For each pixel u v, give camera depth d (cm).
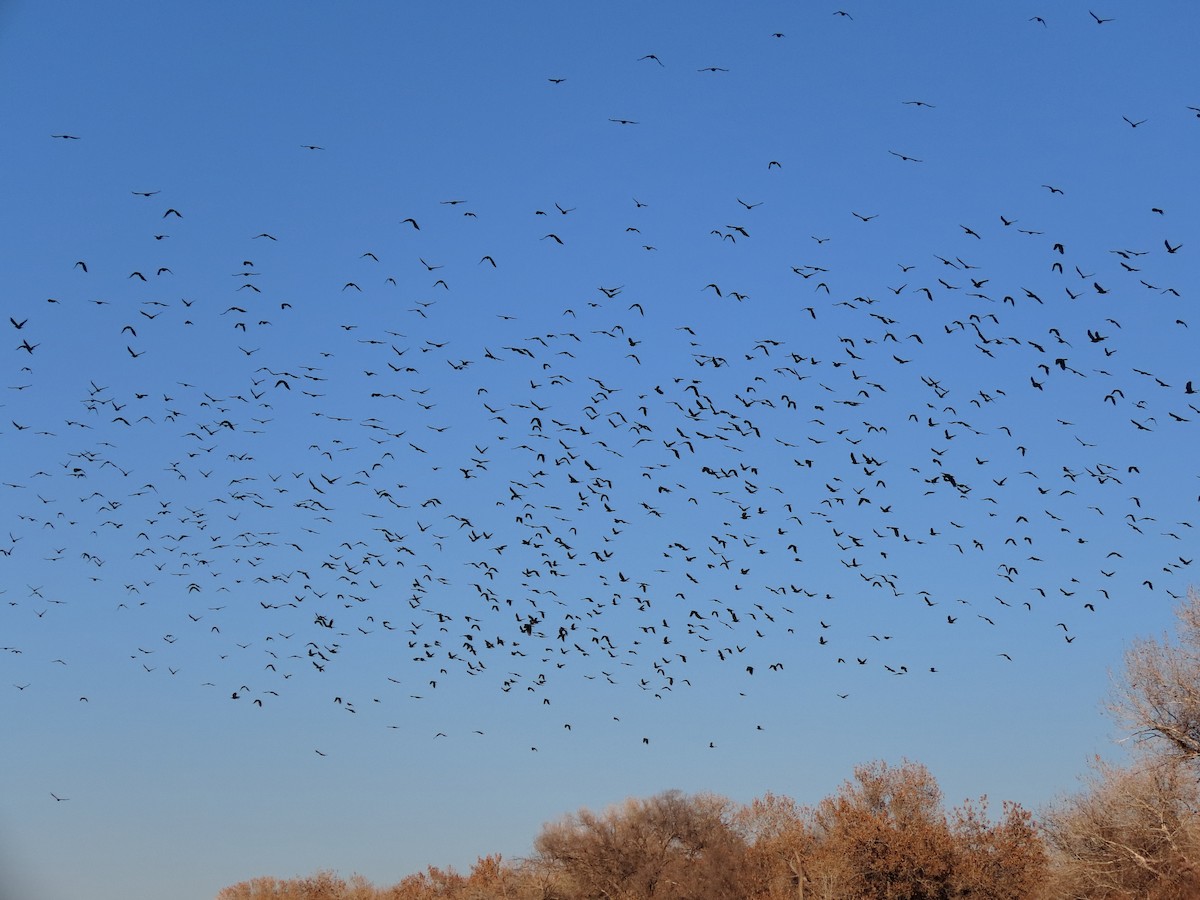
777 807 7150
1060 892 5303
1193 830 4788
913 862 5600
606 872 7131
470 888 8100
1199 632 4938
